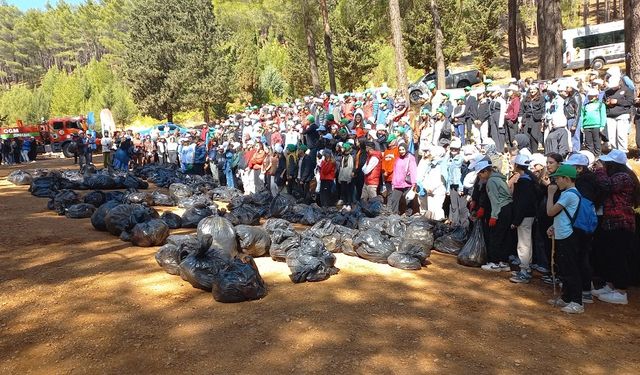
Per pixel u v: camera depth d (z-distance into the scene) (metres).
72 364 4.70
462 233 8.64
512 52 25.64
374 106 16.86
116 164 20.05
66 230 9.64
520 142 9.02
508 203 7.32
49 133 34.47
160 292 6.40
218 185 15.91
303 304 6.07
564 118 11.15
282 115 19.80
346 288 6.70
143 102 40.00
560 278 6.76
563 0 36.00
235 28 49.69
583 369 4.62
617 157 6.50
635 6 13.34
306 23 28.61
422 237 8.38
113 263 7.56
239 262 6.41
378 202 10.47
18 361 4.79
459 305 6.16
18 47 110.12
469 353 4.88
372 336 5.21
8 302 6.13
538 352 4.94
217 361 4.68
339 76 36.12
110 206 9.74
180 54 38.66
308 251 7.36
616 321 5.78
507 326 5.55
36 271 7.21
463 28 36.16
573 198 5.90
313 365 4.60
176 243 7.61
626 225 6.30
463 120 13.30
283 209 10.98
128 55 40.59
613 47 31.53
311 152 12.36
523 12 43.44
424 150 10.41
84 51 102.88
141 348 4.95
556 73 20.77
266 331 5.29
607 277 6.50
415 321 5.62
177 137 21.03
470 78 26.56
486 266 7.66
